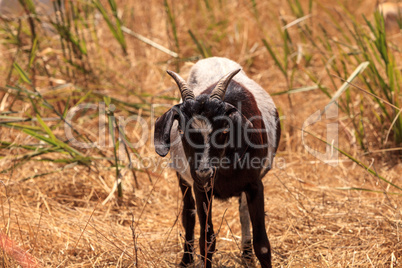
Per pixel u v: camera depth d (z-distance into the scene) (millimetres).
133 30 8555
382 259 4211
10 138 6520
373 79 6223
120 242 4641
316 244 4574
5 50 8117
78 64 7328
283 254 4492
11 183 5531
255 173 3928
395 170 5844
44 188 5832
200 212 4055
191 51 8422
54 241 4668
